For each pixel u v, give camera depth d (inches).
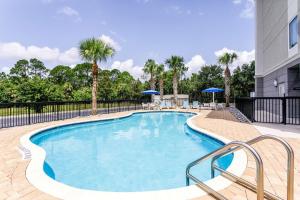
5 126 404.8
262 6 724.0
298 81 450.9
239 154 195.5
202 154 270.8
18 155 210.1
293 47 423.2
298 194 124.8
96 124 510.0
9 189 134.4
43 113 524.4
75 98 1245.7
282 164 173.6
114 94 1545.3
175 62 1071.0
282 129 338.0
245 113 498.0
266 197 113.8
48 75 2775.6
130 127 484.7
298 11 378.9
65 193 127.8
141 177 199.0
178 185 180.1
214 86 1419.8
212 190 122.2
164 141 346.0
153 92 970.7
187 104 911.7
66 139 368.2
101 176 202.4
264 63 698.8
